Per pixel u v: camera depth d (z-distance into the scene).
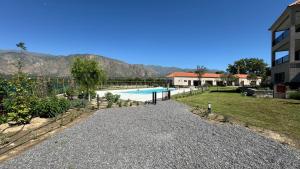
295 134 8.74
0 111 11.91
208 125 10.80
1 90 11.97
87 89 23.23
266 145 7.56
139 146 7.72
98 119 12.78
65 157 6.69
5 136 8.85
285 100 20.16
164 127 10.52
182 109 16.56
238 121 11.45
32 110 12.55
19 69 12.71
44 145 7.82
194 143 7.99
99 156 6.77
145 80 68.94
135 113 14.89
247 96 26.03
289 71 23.97
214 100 22.25
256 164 6.05
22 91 11.98
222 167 5.91
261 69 94.56
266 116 12.62
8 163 6.26
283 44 26.38
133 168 5.89
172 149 7.38
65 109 15.03
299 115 12.72
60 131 9.83
